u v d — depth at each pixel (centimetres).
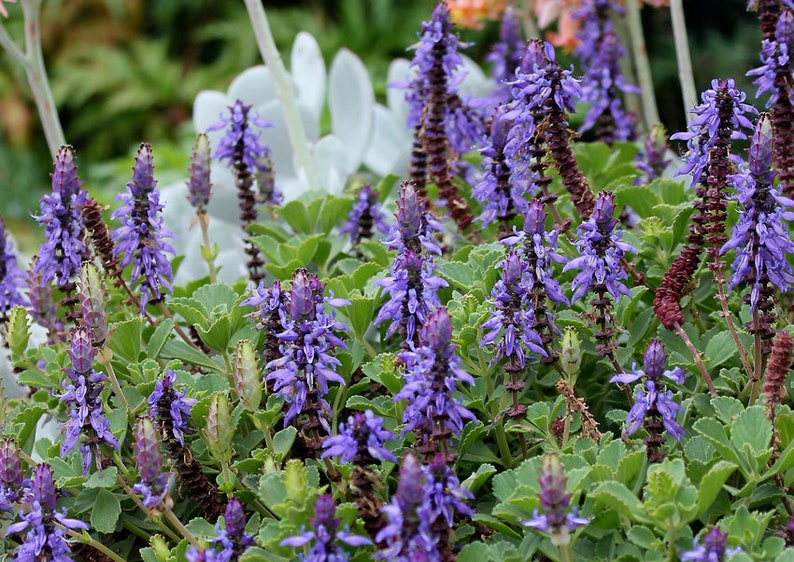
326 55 403
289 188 165
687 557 109
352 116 169
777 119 131
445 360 113
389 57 408
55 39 429
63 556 116
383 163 176
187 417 123
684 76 153
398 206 121
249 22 417
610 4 167
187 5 434
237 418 122
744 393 124
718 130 122
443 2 142
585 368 130
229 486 120
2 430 125
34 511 115
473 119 148
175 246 156
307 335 118
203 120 169
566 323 127
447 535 113
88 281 121
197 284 142
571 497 110
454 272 131
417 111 149
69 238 129
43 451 128
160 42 430
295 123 160
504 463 123
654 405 117
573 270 132
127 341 129
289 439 121
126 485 122
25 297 153
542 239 122
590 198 128
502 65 171
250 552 113
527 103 126
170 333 132
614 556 114
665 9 261
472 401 122
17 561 115
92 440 120
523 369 123
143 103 411
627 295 122
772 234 118
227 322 127
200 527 120
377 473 117
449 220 146
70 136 421
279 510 113
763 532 114
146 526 124
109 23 438
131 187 129
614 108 162
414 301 120
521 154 129
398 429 122
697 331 129
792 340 116
